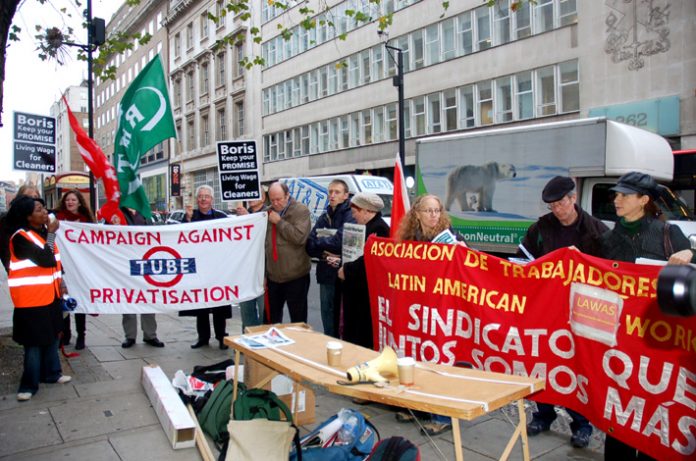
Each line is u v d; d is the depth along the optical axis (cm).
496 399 250
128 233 579
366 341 504
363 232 499
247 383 429
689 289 211
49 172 757
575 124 1006
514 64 2142
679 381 290
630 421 313
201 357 603
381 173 2855
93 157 592
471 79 2309
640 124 1745
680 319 288
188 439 376
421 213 427
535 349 362
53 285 479
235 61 4022
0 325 741
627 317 313
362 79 2880
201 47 4441
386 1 2694
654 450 301
